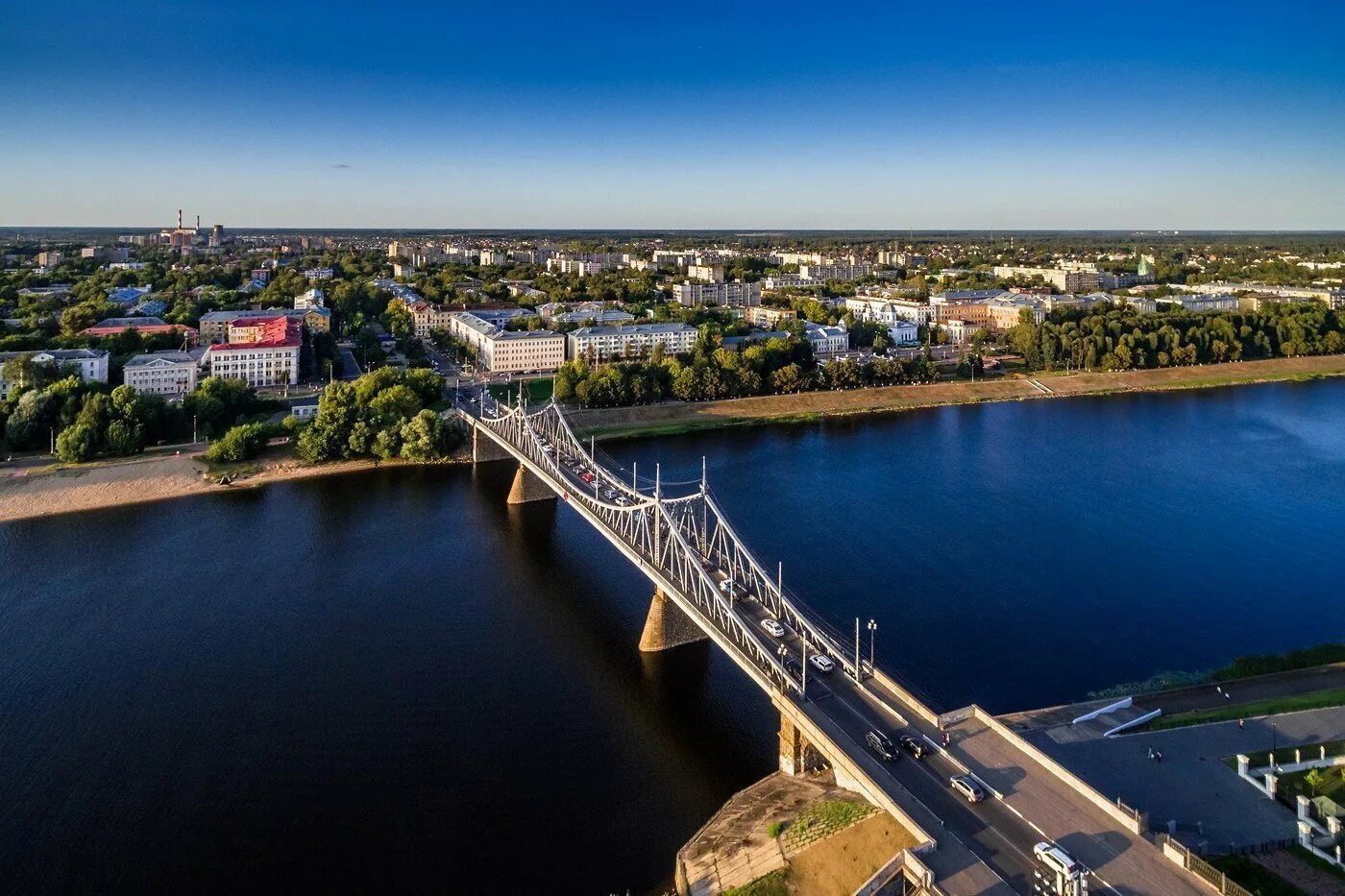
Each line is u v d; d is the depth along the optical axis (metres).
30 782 109.38
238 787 109.25
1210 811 95.00
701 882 91.06
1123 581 167.25
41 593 167.12
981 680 130.62
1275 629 147.38
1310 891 80.81
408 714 126.12
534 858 98.12
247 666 139.25
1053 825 83.25
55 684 132.62
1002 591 162.75
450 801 107.44
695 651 146.88
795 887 84.88
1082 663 135.88
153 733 120.31
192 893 92.38
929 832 82.00
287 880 94.38
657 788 110.25
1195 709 120.12
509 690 132.88
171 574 177.12
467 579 176.75
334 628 153.12
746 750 118.69
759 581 147.25
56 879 93.75
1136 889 74.81
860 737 98.25
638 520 168.50
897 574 170.38
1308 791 97.69
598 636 151.75
